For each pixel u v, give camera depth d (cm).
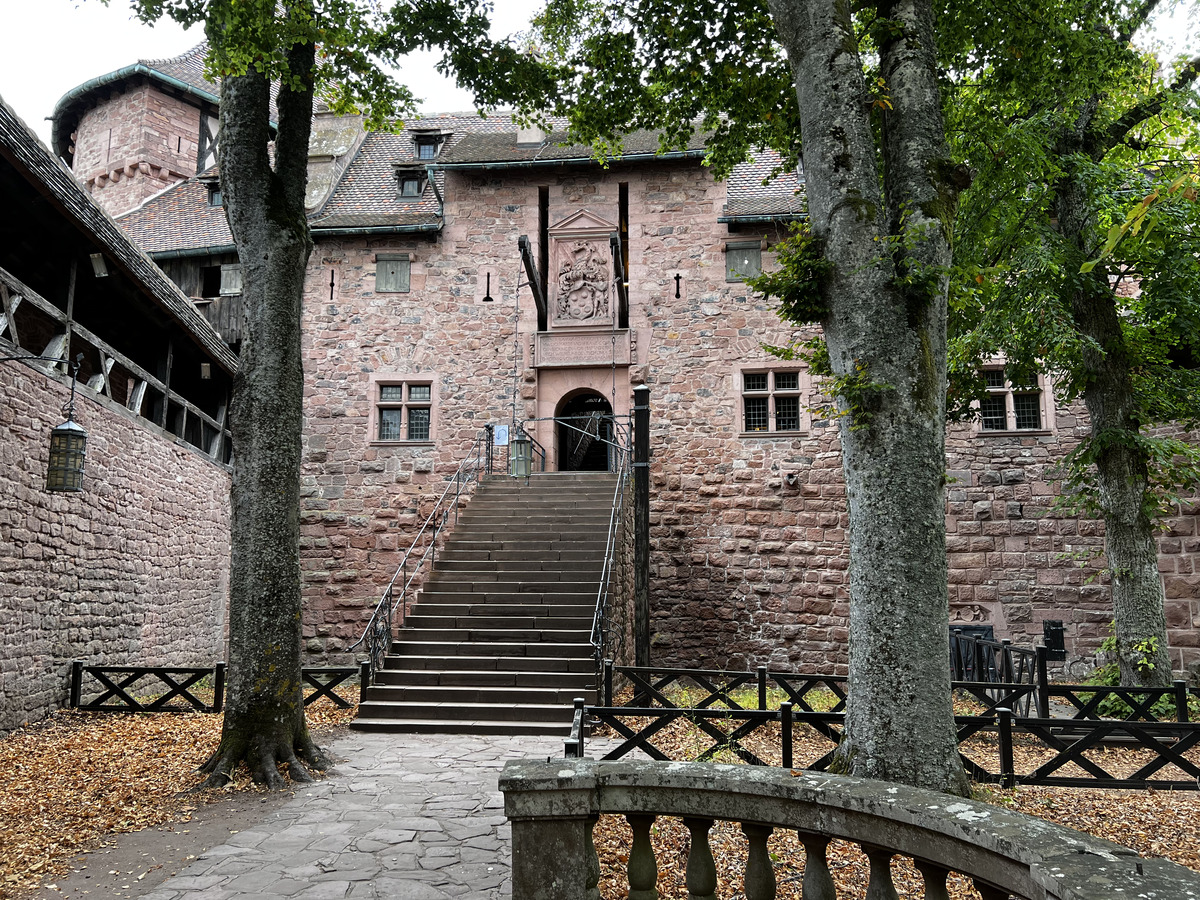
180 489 1370
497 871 464
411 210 1802
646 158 1681
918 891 442
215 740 834
